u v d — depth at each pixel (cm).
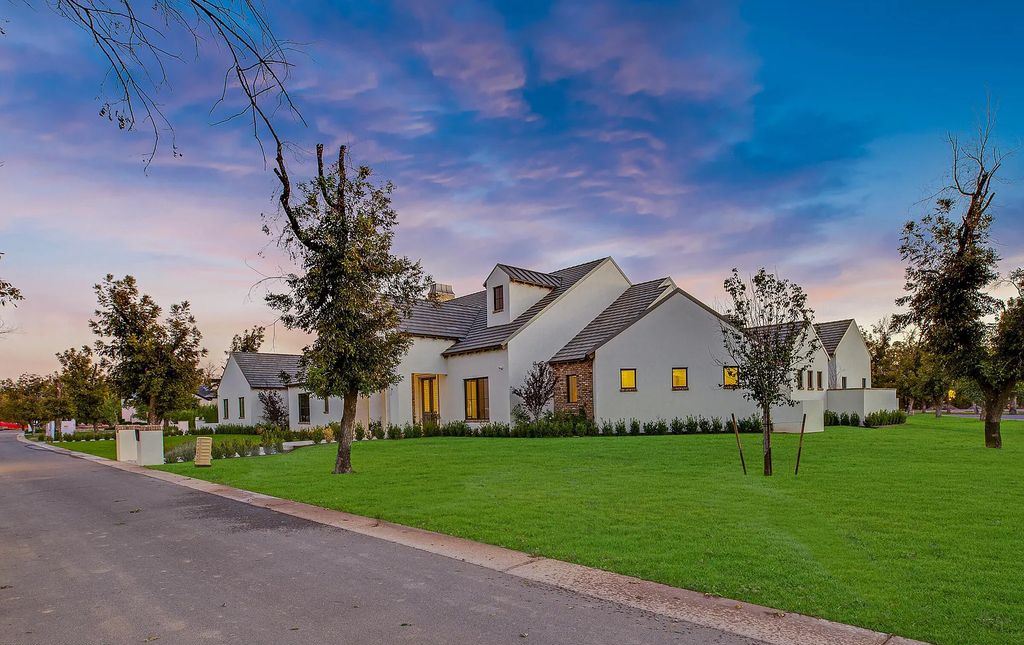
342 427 1391
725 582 534
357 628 461
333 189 1375
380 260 1412
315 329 1406
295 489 1164
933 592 498
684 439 1942
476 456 1594
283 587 569
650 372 2372
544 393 2428
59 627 480
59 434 4169
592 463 1369
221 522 895
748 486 1016
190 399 3016
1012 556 594
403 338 1477
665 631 441
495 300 2759
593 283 2836
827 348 3250
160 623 484
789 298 1220
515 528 758
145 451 1862
